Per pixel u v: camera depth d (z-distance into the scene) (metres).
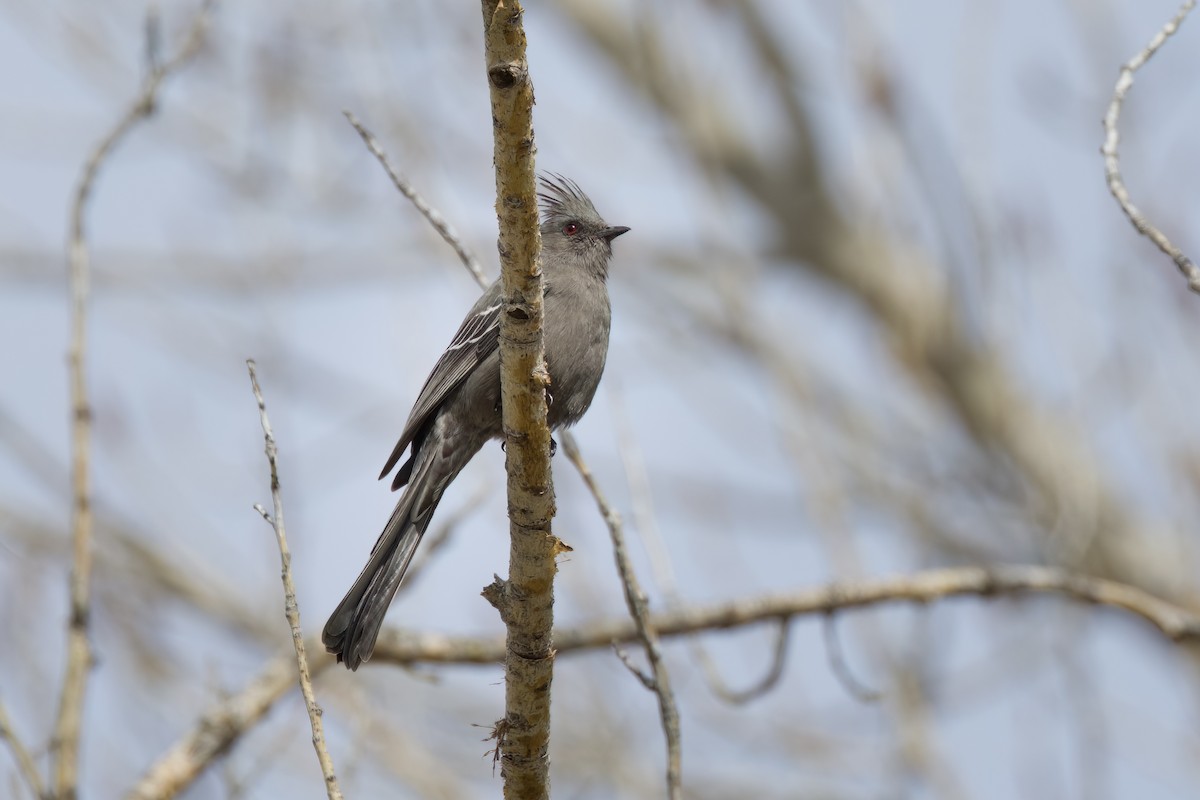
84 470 9.80
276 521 7.32
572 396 11.04
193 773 10.29
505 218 7.24
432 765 12.72
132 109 10.71
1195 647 15.87
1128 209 8.05
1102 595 12.13
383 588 9.64
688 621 11.36
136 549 14.31
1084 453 14.65
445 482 10.52
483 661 11.23
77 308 10.26
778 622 11.46
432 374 10.57
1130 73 8.55
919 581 11.88
